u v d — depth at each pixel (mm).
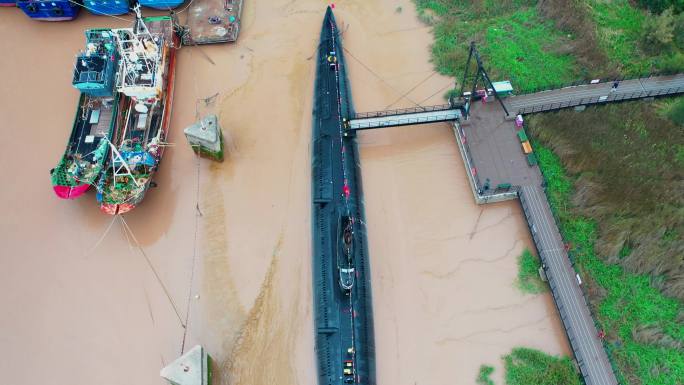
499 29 51875
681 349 36062
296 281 40219
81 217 43344
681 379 35094
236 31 52094
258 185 44531
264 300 39656
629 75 47562
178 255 41781
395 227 42344
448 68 49844
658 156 43312
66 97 49625
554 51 50062
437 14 53625
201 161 45812
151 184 43812
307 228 42281
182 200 44125
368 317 38438
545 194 41750
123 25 53688
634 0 52750
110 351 38094
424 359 37281
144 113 46562
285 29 53438
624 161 43156
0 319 39219
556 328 38000
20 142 47000
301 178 44656
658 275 38500
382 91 49094
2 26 54062
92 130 46125
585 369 35188
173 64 50188
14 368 37531
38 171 45531
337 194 42062
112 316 39344
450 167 44875
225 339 38375
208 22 52438
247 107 48750
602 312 37562
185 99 49281
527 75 48781
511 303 38969
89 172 43719
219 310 39438
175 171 45406
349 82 49719
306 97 49094
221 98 49312
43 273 41094
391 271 40500
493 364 36812
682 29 48375
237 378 36969
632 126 44969
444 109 45281
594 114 45781
